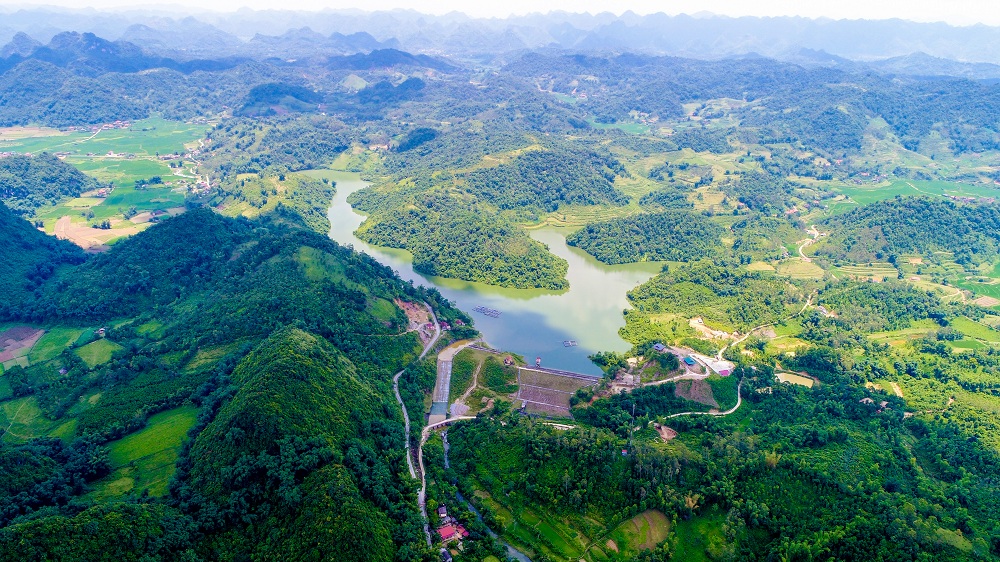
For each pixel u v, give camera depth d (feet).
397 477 552.41
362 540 443.73
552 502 542.16
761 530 508.12
